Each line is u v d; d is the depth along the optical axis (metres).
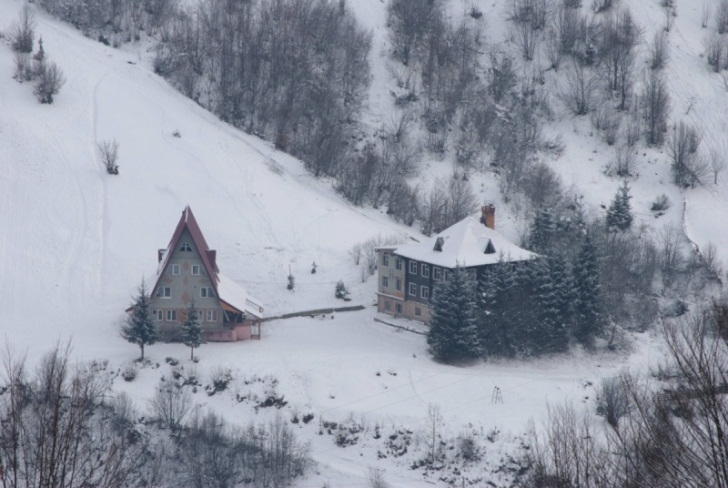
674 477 65.81
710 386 64.75
